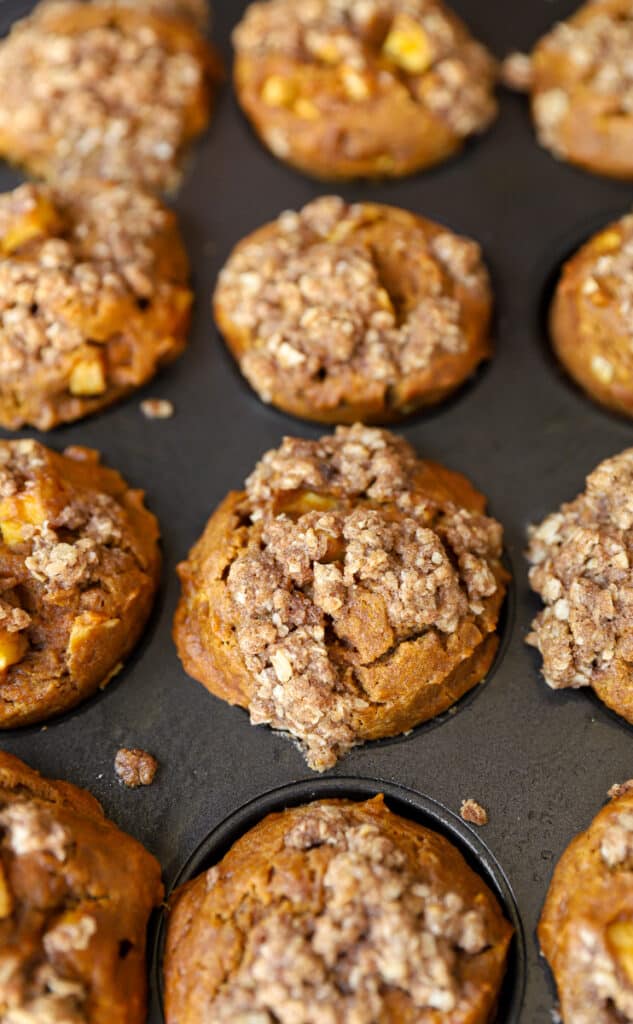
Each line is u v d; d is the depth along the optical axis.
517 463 0.39
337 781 0.36
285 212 0.43
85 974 0.32
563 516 0.38
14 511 0.37
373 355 0.39
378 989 0.32
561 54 0.44
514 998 0.34
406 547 0.36
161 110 0.43
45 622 0.36
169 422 0.40
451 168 0.44
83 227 0.41
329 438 0.38
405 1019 0.32
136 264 0.40
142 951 0.34
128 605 0.37
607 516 0.37
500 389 0.40
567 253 0.42
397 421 0.40
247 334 0.40
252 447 0.40
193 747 0.36
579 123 0.43
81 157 0.43
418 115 0.43
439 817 0.35
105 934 0.33
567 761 0.36
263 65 0.44
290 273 0.40
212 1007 0.32
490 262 0.42
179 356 0.41
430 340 0.39
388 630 0.35
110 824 0.35
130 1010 0.33
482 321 0.40
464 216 0.43
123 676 0.37
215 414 0.40
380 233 0.40
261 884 0.33
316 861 0.33
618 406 0.40
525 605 0.38
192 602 0.37
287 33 0.43
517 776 0.36
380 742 0.36
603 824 0.34
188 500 0.39
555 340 0.41
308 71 0.43
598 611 0.36
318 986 0.32
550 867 0.35
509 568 0.38
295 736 0.36
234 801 0.36
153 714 0.37
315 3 0.44
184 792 0.36
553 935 0.33
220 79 0.45
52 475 0.37
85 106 0.43
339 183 0.44
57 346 0.39
